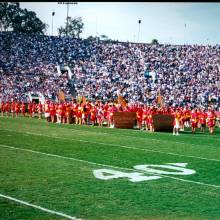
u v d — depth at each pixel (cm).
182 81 5716
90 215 808
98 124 3284
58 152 1622
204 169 1352
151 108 3008
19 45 6494
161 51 6556
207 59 6275
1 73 5703
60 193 973
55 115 3412
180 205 902
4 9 10881
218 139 2398
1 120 3381
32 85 5447
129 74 5903
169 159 1537
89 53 6481
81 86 5506
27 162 1375
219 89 5466
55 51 6456
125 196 964
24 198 920
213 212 856
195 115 2966
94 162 1417
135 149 1786
